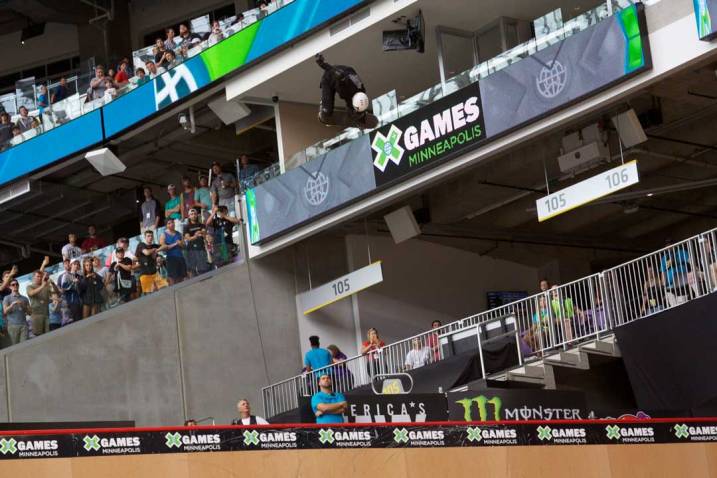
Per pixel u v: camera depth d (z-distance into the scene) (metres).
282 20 34.72
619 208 37.56
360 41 33.53
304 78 35.41
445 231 37.47
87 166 42.78
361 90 21.98
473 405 25.05
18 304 33.06
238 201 36.47
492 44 33.62
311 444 19.59
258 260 36.16
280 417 30.42
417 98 31.48
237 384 34.91
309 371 32.62
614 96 27.34
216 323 35.06
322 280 36.91
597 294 28.22
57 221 46.50
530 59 28.92
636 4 26.81
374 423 20.09
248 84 35.75
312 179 33.97
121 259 34.38
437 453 20.36
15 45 49.94
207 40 36.88
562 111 28.34
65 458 17.80
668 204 38.12
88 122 40.28
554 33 28.62
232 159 43.44
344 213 33.25
